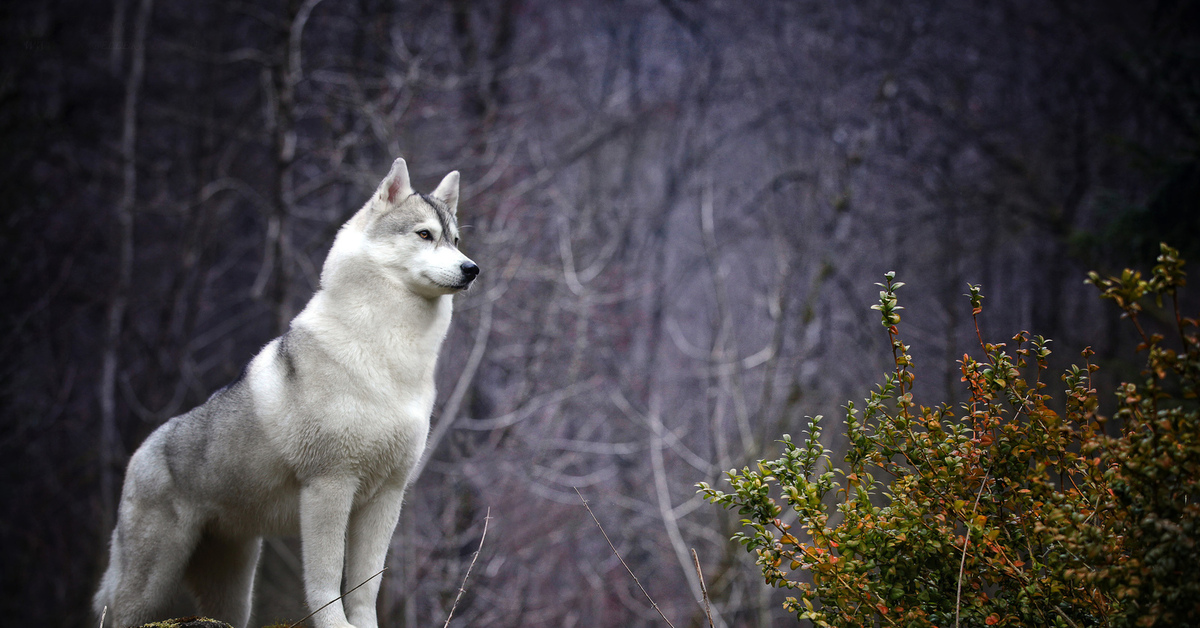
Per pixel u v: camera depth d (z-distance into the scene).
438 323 5.64
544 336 20.25
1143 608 3.69
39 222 21.81
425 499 19.70
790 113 30.33
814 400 22.22
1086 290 28.00
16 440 20.64
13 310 20.81
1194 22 23.48
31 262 21.52
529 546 19.30
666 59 35.78
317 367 5.31
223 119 24.95
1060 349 26.08
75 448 22.78
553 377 20.62
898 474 4.66
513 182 21.72
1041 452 4.44
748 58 32.09
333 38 22.36
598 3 35.03
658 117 31.62
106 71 24.61
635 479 22.64
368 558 5.48
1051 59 29.33
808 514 4.47
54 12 23.48
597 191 29.95
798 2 31.17
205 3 26.33
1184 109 20.86
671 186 30.81
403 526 17.20
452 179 6.12
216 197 23.58
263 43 23.91
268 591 19.61
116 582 5.77
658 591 21.42
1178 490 3.70
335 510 5.29
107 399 20.52
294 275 21.61
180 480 5.67
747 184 31.75
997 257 30.20
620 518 22.31
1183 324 3.71
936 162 28.81
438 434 16.16
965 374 4.57
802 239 24.61
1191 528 3.52
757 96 31.23
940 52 29.09
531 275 19.91
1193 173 16.25
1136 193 25.52
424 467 17.41
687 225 32.84
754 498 4.52
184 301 25.05
